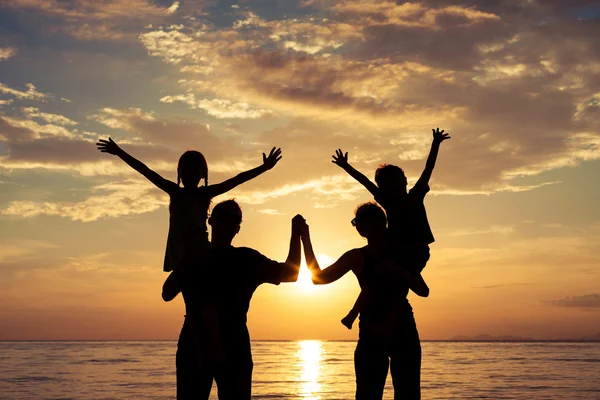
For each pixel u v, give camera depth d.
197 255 3.91
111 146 4.59
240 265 3.86
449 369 41.34
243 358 3.82
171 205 4.55
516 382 28.39
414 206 4.83
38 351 95.56
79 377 31.42
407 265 4.61
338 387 26.39
